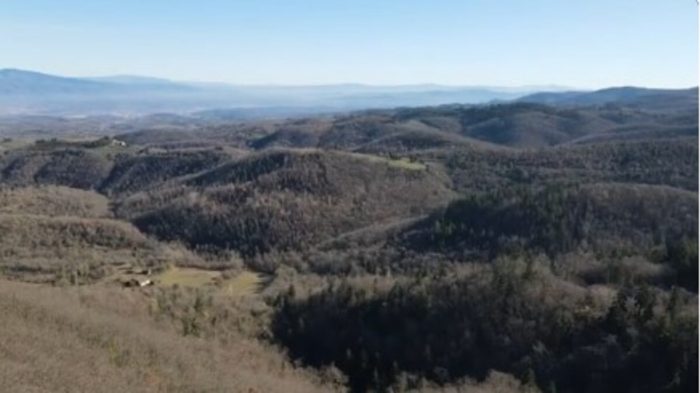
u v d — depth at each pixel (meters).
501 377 48.91
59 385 32.62
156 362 42.25
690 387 44.31
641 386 46.38
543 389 48.59
